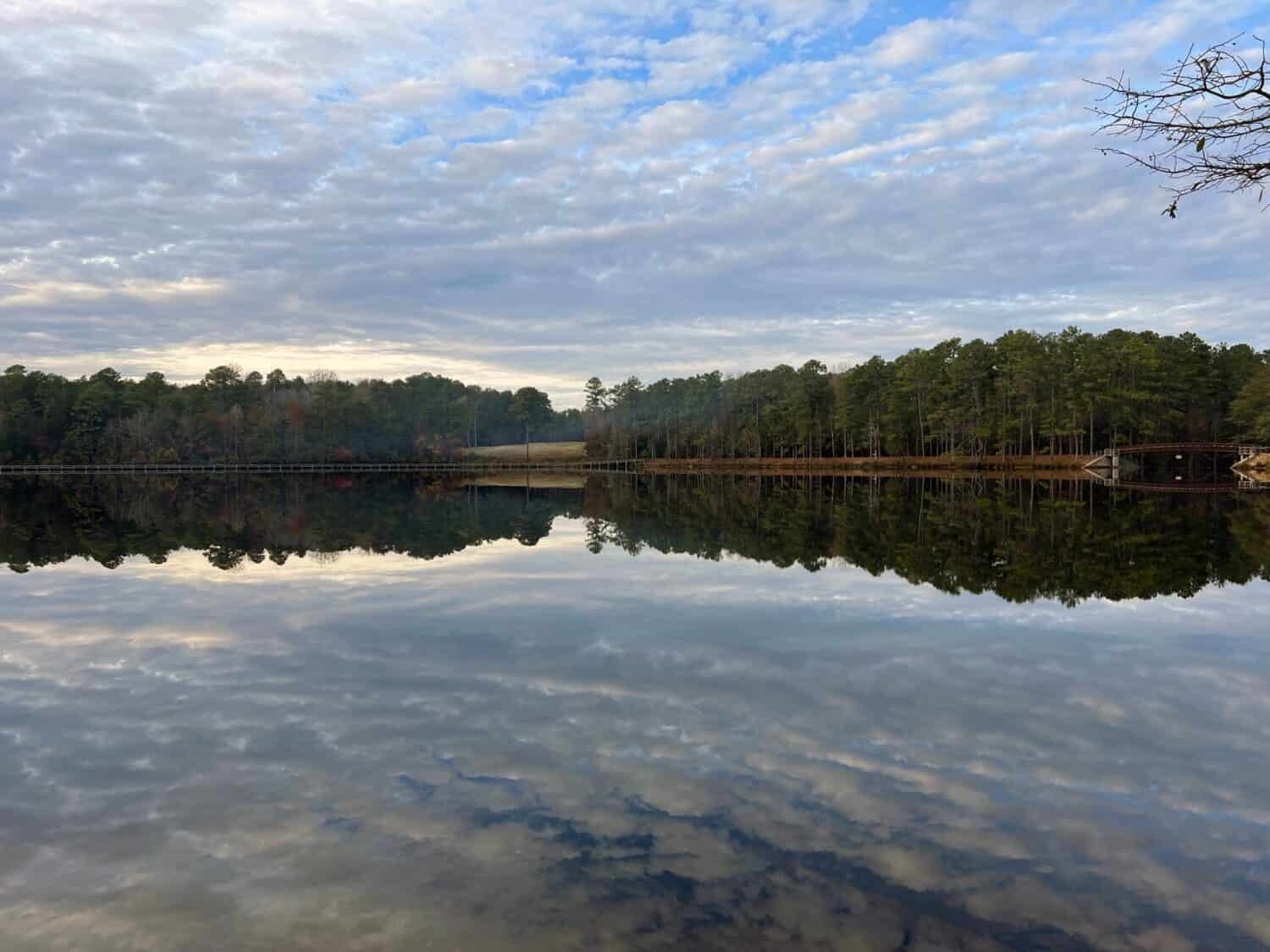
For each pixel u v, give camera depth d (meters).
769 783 6.75
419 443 138.62
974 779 6.85
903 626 12.39
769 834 5.87
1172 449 78.50
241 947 4.61
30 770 7.08
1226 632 11.98
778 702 8.82
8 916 4.94
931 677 9.77
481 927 4.77
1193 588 15.51
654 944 4.60
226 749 7.52
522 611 13.56
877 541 23.48
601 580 16.72
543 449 155.38
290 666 10.29
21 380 122.25
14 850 5.70
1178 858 5.59
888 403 95.19
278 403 132.25
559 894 5.09
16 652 10.98
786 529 27.41
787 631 12.07
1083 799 6.48
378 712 8.52
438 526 29.62
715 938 4.64
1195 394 88.38
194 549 22.28
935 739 7.76
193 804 6.39
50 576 17.45
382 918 4.87
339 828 5.96
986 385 88.62
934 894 5.11
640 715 8.41
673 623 12.66
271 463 123.94
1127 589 15.42
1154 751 7.49
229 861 5.54
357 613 13.46
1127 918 4.89
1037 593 15.02
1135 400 82.31
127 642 11.53
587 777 6.86
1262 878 5.34
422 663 10.40
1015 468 86.31
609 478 86.06
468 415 157.50
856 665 10.28
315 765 7.12
